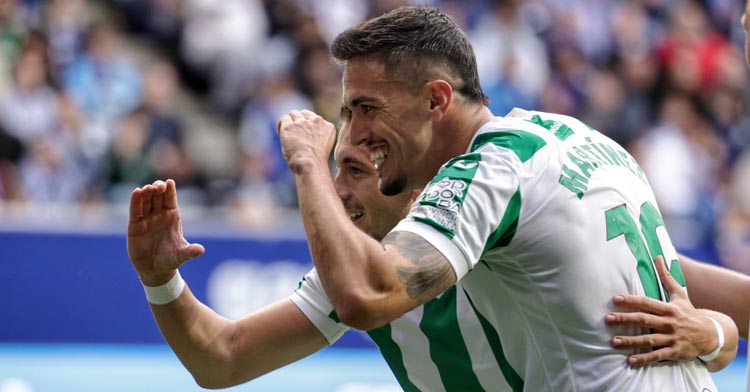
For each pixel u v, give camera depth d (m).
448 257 7.48
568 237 7.96
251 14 28.75
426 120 8.25
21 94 24.53
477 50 29.50
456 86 8.30
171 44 28.67
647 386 8.12
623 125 30.19
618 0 31.81
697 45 31.75
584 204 8.08
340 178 9.20
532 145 8.06
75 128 24.84
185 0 28.89
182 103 27.77
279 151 26.19
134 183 24.73
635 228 8.38
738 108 31.34
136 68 26.81
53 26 26.16
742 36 32.59
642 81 31.08
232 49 28.45
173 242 8.81
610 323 8.04
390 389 21.06
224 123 27.66
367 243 7.49
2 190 23.42
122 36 28.42
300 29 28.48
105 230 20.75
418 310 9.13
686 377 8.46
